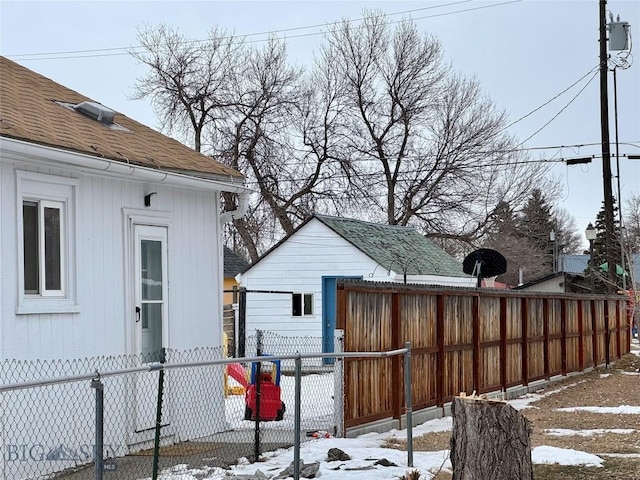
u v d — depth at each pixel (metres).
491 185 40.56
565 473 8.77
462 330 14.70
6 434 8.01
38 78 12.06
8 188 8.44
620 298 26.66
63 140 9.03
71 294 9.22
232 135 40.44
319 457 9.41
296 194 40.09
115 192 9.98
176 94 40.66
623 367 24.30
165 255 10.80
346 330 11.12
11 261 8.41
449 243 44.59
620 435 11.47
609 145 28.02
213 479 8.27
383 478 8.25
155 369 6.81
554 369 19.97
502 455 6.27
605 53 27.69
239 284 26.17
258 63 40.50
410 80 40.09
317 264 25.20
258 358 7.87
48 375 8.76
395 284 12.26
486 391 15.61
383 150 40.28
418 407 13.03
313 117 40.22
